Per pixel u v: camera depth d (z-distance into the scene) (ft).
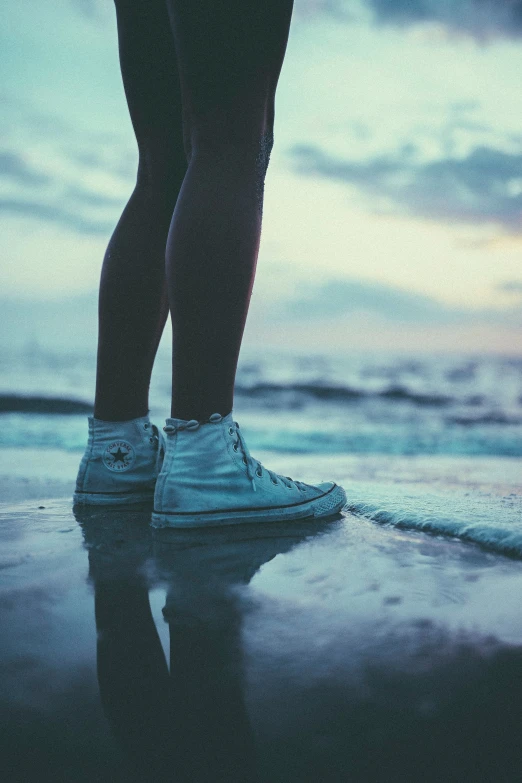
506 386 51.34
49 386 43.21
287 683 2.06
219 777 1.59
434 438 23.32
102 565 3.37
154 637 2.41
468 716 1.86
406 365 71.20
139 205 5.08
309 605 2.77
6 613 2.66
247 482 4.45
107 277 5.05
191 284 4.25
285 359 76.23
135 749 1.69
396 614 2.66
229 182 4.28
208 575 3.21
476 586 3.03
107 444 5.18
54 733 1.76
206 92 4.24
